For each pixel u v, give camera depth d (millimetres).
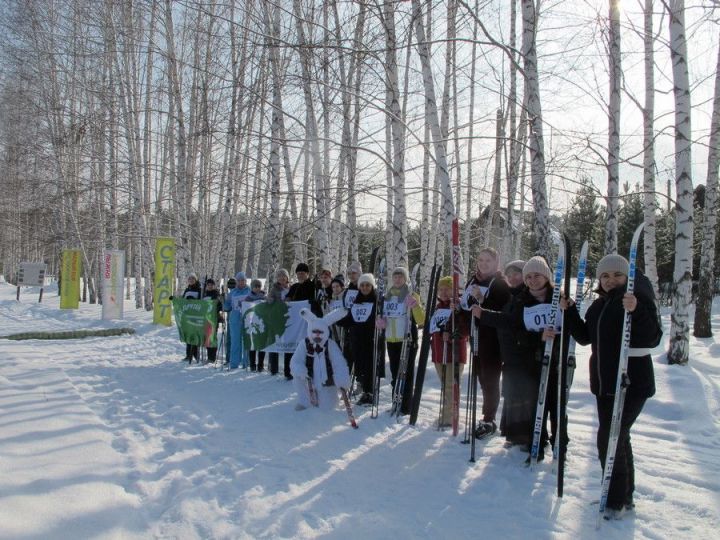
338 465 4648
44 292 35531
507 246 12141
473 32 11430
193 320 9953
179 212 16484
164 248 15742
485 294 5480
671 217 22984
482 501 3908
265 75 12227
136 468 4484
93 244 23469
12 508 3449
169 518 3590
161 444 5246
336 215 14781
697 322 12188
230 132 10328
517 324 4750
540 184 7477
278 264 11992
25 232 30828
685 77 8328
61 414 5887
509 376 4902
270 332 8359
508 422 4934
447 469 4523
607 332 3691
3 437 4965
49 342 12641
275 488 4148
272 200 11992
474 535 3404
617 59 9430
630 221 24578
